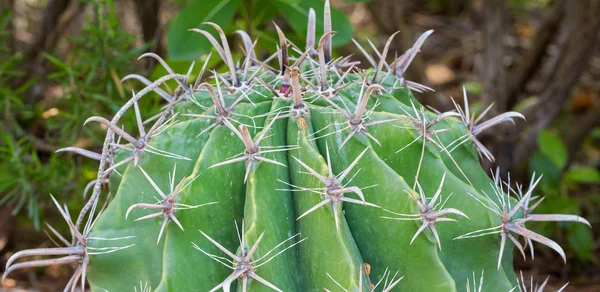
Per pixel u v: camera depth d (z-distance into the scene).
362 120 0.78
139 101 1.29
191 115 0.80
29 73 1.47
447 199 0.79
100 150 1.38
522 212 0.82
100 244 0.79
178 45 1.12
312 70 0.85
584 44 1.49
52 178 1.25
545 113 1.55
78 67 1.26
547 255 1.44
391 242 0.76
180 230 0.76
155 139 0.81
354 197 0.77
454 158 0.85
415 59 1.46
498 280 0.80
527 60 1.62
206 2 1.13
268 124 0.78
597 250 1.46
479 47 2.13
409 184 0.80
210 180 0.77
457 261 0.80
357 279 0.73
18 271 1.36
